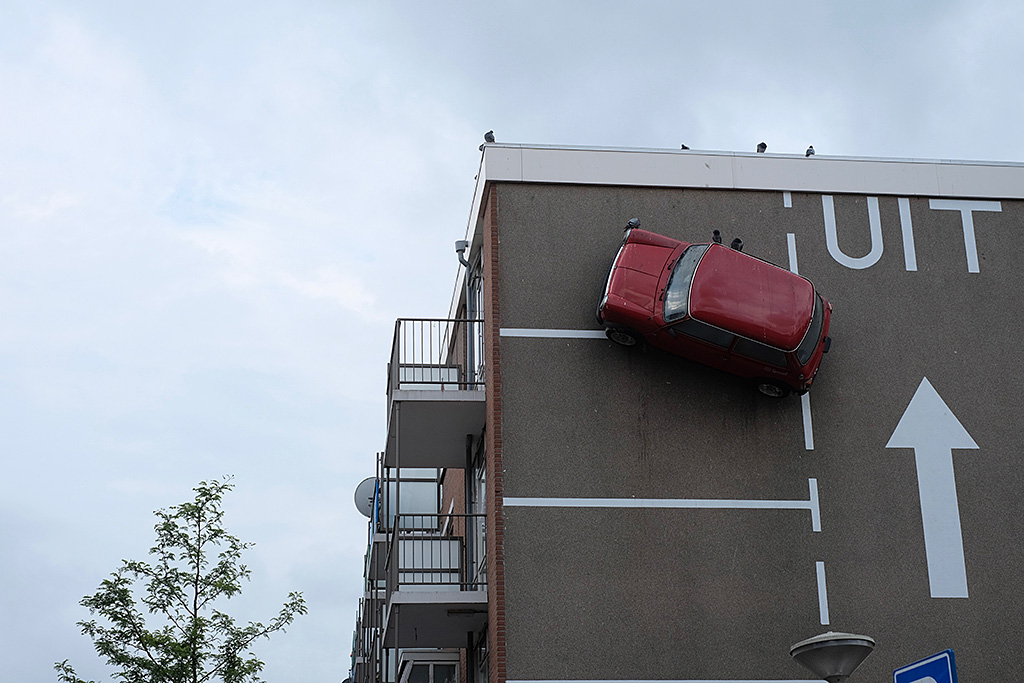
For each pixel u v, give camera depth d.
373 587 26.44
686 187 21.80
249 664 23.84
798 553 20.05
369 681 31.89
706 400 20.61
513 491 19.83
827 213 22.02
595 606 19.39
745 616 19.61
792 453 20.52
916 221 22.17
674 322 19.70
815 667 14.63
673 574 19.69
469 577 22.08
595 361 20.64
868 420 20.91
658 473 20.16
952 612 20.02
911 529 20.38
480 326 23.28
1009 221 22.39
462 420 22.08
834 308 21.50
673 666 19.25
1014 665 19.89
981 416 21.17
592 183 21.62
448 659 28.88
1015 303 21.89
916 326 21.55
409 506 33.53
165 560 24.06
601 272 21.16
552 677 19.00
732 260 19.92
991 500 20.70
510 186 21.53
